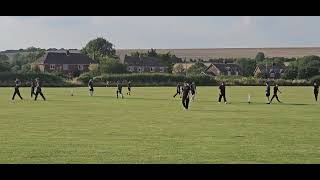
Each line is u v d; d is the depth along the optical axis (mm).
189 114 86438
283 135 55969
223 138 53094
